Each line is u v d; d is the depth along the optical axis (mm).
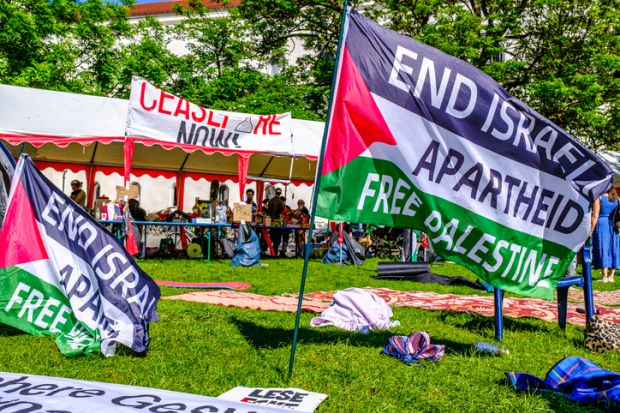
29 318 4188
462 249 4035
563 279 5387
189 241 16203
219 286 8211
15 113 12922
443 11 20672
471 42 20062
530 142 4109
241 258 12391
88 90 23266
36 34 21062
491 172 4055
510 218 4102
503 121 4066
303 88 24172
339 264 13625
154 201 27375
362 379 3514
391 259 16250
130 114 12945
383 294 7984
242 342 4461
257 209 18641
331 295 7637
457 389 3402
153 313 4387
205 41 26453
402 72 3945
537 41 21047
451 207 3998
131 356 3912
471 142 4023
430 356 4055
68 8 23391
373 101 3887
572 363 3457
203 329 4883
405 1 22172
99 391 2604
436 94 3982
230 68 26422
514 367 4000
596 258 10922
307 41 26312
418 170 3943
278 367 3738
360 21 3908
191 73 25781
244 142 14258
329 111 3811
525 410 3037
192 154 17156
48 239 4223
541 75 20547
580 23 20125
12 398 2430
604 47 20125
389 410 3010
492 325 5656
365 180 3850
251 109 23438
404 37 3988
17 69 20625
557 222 4199
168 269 10797
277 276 10180
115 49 25234
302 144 15555
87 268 4207
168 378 3424
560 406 3104
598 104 19281
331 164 3787
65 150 16047
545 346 4770
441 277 10188
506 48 21625
